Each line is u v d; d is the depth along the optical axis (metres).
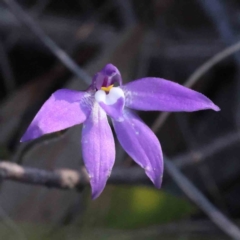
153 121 0.34
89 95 0.25
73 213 0.30
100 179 0.24
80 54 0.35
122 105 0.25
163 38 0.35
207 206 0.30
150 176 0.25
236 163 0.33
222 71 0.35
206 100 0.25
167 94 0.25
